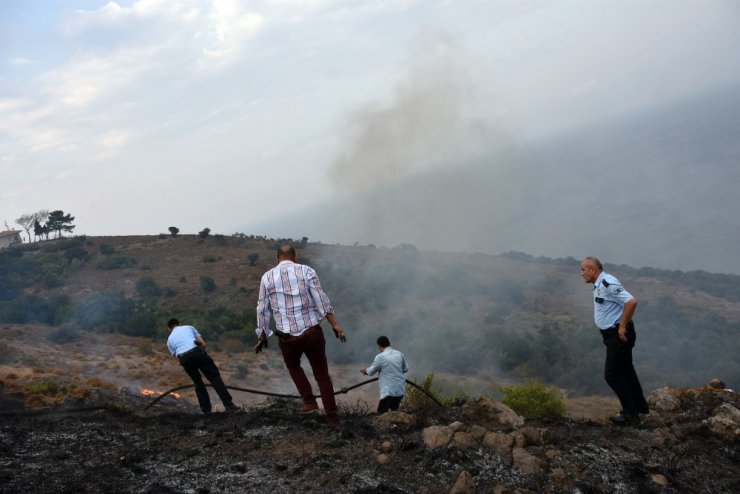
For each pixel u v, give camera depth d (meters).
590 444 6.10
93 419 7.10
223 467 5.39
